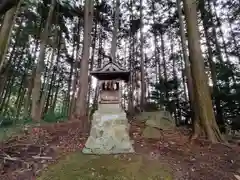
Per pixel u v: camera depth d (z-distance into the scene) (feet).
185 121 28.45
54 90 56.13
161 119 20.75
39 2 28.45
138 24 44.57
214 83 25.31
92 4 26.63
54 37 36.50
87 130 17.29
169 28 43.70
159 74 46.85
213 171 9.04
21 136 13.51
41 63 26.99
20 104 43.27
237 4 28.14
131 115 30.01
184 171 9.03
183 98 31.83
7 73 35.55
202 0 24.68
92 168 8.95
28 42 40.01
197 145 13.20
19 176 8.18
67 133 15.84
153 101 33.60
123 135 11.84
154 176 8.34
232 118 20.76
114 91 13.25
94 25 43.11
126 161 9.80
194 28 16.52
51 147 11.93
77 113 21.70
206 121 14.39
